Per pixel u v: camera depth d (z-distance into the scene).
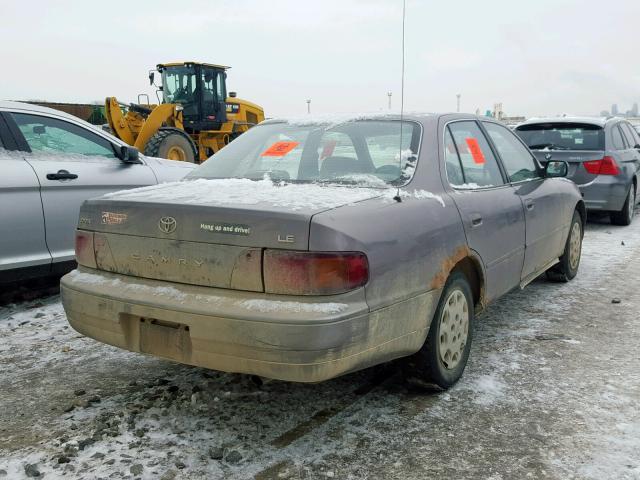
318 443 2.96
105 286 3.06
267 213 2.68
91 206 3.21
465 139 4.08
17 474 2.68
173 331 2.88
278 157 3.76
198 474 2.70
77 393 3.48
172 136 12.27
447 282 3.40
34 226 5.02
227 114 16.31
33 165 5.05
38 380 3.69
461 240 3.46
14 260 4.91
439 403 3.38
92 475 2.68
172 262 2.89
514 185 4.51
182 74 14.97
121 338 3.03
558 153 9.05
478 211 3.72
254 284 2.69
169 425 3.12
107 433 3.02
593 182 8.87
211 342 2.71
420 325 3.15
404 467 2.77
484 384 3.61
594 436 3.01
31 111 5.22
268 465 2.77
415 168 3.45
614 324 4.72
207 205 2.81
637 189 10.06
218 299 2.73
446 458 2.84
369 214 2.89
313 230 2.62
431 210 3.31
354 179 3.41
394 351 3.02
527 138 9.41
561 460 2.80
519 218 4.31
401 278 2.96
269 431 3.07
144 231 2.96
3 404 3.36
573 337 4.43
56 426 3.11
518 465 2.77
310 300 2.62
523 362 3.95
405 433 3.06
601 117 9.95
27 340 4.38
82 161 5.47
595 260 6.99
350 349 2.70
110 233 3.10
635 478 2.66
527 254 4.52
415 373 3.37
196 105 15.00
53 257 5.18
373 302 2.78
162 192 3.26
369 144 3.63
